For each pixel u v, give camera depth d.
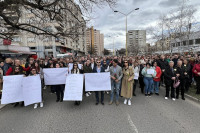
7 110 4.42
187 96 5.46
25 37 33.03
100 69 5.09
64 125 3.32
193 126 3.16
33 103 4.82
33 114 4.04
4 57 15.11
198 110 4.11
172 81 5.16
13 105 4.91
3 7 6.32
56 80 5.25
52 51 34.34
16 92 4.55
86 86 4.85
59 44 34.62
